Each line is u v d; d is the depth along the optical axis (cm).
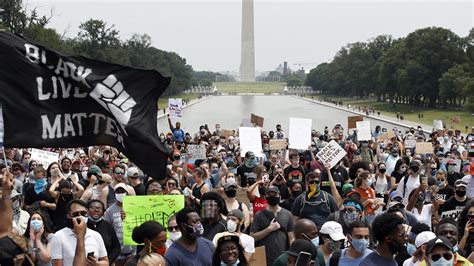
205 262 1055
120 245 1396
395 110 17012
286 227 1419
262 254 1312
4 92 1062
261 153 2831
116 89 1095
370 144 3678
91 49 18000
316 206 1588
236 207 1577
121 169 1703
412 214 1603
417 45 17412
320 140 3716
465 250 1336
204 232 1313
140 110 1104
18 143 1066
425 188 1739
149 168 1116
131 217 1419
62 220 1641
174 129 4003
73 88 1088
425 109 16788
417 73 17138
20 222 1369
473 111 13650
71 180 1856
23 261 1038
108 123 1106
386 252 995
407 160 2748
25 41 1068
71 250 1157
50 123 1081
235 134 4597
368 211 1605
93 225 1274
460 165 2803
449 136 4522
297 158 2172
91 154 3125
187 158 2622
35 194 1794
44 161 2347
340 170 2264
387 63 18862
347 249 1105
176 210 1429
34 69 1071
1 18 12044
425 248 988
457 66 16300
